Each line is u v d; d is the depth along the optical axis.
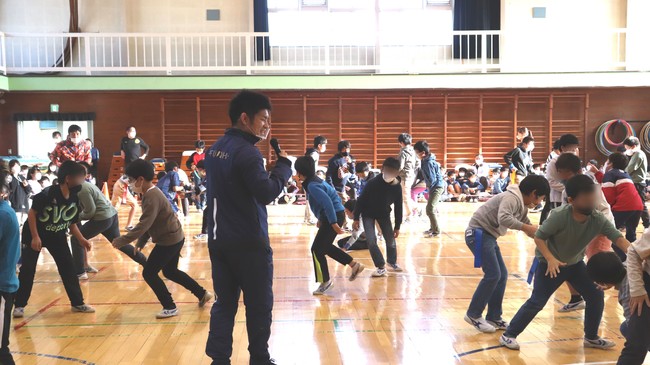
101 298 5.59
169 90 15.28
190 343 4.22
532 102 16.22
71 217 4.84
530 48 16.33
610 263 3.09
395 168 6.08
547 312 4.92
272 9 16.39
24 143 15.72
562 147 5.36
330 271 6.73
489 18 16.28
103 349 4.09
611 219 4.33
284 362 3.79
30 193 11.16
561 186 5.35
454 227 10.37
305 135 16.17
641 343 2.90
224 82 15.12
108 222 5.93
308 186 5.51
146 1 16.22
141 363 3.81
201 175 12.56
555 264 3.56
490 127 16.27
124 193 9.47
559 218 3.55
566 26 16.44
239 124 3.11
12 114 15.52
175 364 3.79
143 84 14.97
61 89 14.82
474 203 14.34
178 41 16.28
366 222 6.41
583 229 3.55
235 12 16.41
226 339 3.04
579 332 4.36
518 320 3.96
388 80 15.28
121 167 15.20
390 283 6.09
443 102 16.23
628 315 3.13
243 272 3.02
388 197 6.31
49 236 4.84
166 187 9.89
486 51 16.41
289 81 15.22
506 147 16.33
